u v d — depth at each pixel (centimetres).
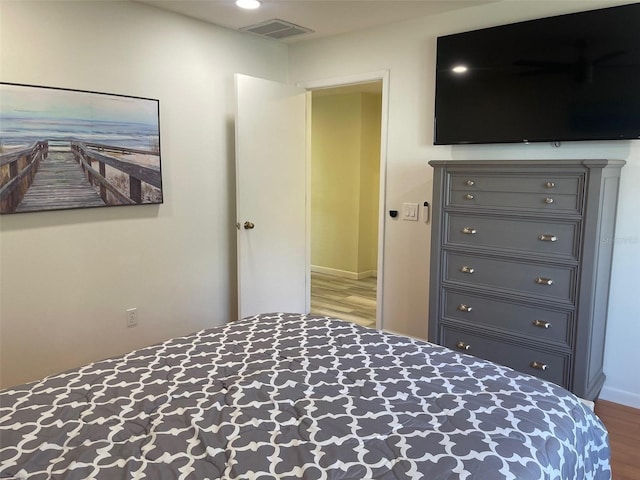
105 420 136
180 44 329
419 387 155
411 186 349
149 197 319
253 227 368
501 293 271
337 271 632
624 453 231
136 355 181
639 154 257
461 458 116
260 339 198
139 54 307
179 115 334
